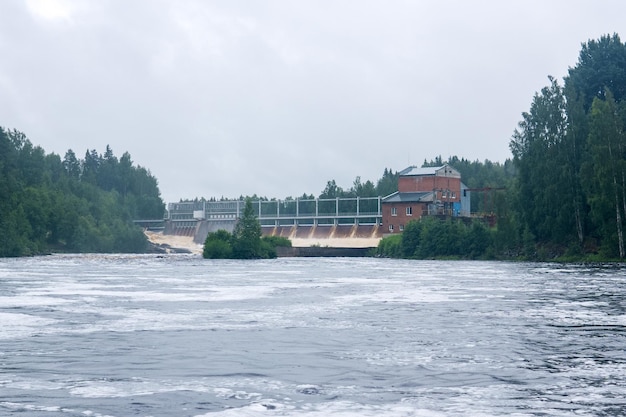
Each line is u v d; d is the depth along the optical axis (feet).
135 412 44.73
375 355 65.77
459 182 527.81
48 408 45.73
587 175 336.70
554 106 367.04
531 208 370.73
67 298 126.11
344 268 279.28
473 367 59.62
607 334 79.36
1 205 466.70
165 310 106.22
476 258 406.82
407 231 460.14
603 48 423.23
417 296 133.28
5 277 200.34
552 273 223.71
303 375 56.44
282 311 105.29
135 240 587.68
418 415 43.83
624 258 324.80
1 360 63.05
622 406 45.88
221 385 52.70
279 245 486.38
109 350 68.44
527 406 45.96
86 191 635.66
